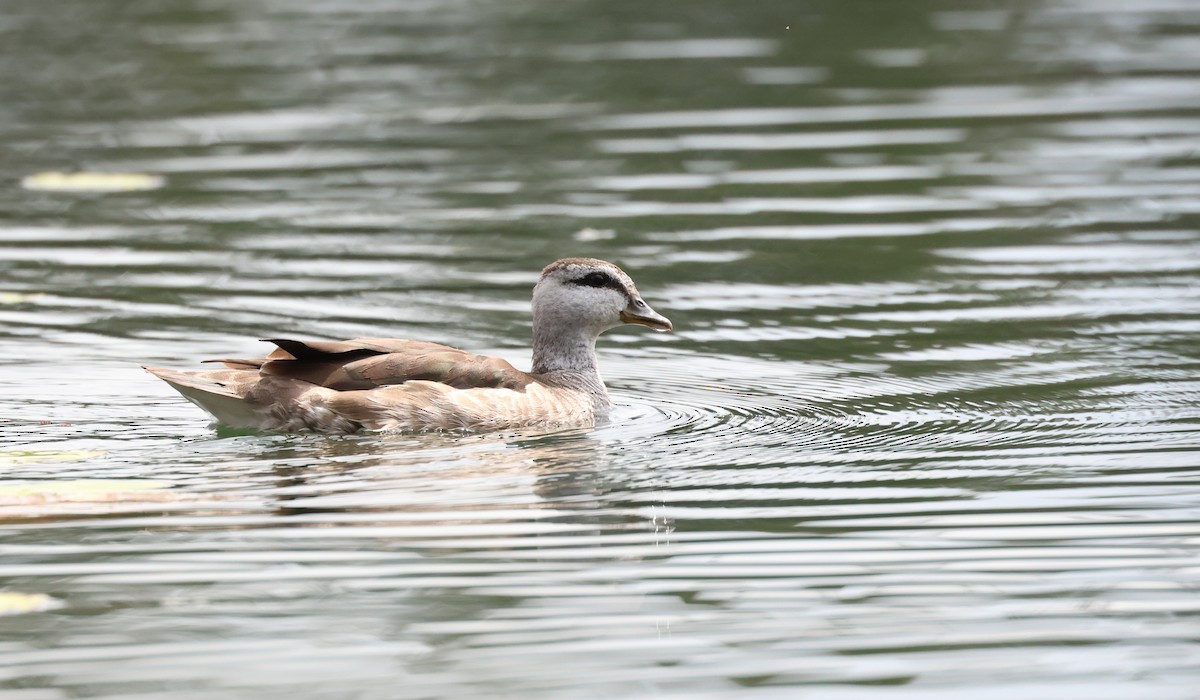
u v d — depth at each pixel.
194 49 32.34
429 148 25.80
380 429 13.87
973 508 12.18
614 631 9.96
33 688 9.19
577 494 12.52
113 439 13.73
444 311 18.66
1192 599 10.41
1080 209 22.36
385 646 9.73
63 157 25.34
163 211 22.70
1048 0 36.41
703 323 18.28
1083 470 13.10
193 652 9.64
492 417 14.17
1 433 13.91
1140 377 15.96
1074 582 10.71
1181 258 20.17
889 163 24.70
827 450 13.79
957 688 9.26
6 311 18.42
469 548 11.30
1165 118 26.95
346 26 34.56
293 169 24.75
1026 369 16.33
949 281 19.53
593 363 15.56
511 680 9.30
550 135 26.41
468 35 33.38
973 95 28.69
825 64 30.77
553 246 21.09
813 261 20.41
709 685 9.27
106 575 10.77
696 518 11.98
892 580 10.76
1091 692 9.18
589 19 34.69
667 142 25.89
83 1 36.81
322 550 11.23
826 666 9.52
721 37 33.00
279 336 17.62
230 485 12.52
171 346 17.23
